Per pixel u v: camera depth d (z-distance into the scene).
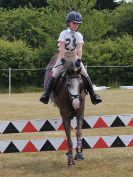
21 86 33.69
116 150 10.25
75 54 8.71
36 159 9.48
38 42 42.19
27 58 34.66
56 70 8.95
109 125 9.27
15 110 18.88
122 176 7.89
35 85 34.22
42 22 42.34
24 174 8.20
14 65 34.38
